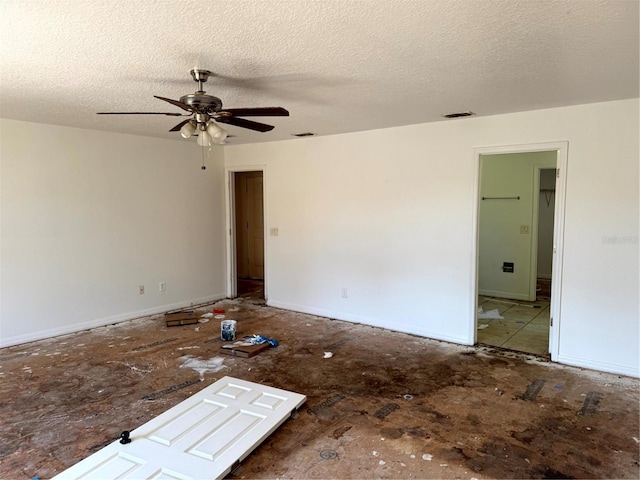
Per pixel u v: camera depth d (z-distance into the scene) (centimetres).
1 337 423
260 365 377
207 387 315
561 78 284
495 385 335
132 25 198
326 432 265
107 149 498
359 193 502
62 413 290
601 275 357
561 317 378
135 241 531
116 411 293
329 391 324
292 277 578
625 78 283
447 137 431
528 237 626
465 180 424
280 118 418
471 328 430
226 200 639
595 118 352
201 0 173
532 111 380
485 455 241
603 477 222
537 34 210
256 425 261
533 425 274
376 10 183
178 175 576
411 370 366
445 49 231
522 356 400
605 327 358
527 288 632
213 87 303
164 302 568
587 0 174
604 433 264
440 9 183
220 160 631
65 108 373
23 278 436
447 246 440
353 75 276
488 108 372
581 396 314
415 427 271
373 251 496
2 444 252
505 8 181
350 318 523
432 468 229
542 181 791
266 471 227
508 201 637
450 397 314
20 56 239
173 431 252
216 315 550
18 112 390
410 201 462
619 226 347
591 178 357
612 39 216
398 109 377
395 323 485
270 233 596
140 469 218
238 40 217
